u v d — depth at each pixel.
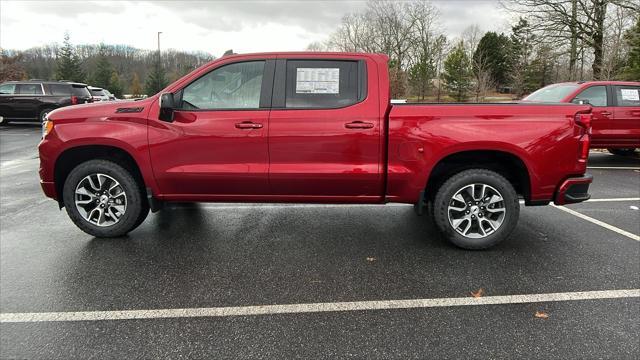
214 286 3.27
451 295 3.13
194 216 5.09
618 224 4.75
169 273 3.49
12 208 5.39
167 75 48.88
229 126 3.88
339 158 3.88
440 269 3.57
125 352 2.46
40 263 3.68
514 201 3.86
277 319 2.81
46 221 4.86
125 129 3.96
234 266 3.64
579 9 20.83
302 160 3.91
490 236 3.92
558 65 23.97
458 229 3.97
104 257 3.82
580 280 3.36
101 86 54.44
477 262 3.72
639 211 5.29
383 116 3.82
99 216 4.21
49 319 2.80
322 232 4.52
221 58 3.99
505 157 3.96
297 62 3.95
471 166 3.96
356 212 5.29
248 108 3.91
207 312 2.89
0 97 16.03
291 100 3.90
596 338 2.58
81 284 3.29
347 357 2.41
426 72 40.03
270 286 3.27
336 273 3.50
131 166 4.21
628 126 8.42
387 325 2.73
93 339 2.59
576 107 3.81
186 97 3.98
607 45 17.91
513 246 4.09
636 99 8.45
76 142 3.99
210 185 4.03
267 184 3.98
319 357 2.41
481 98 33.94
